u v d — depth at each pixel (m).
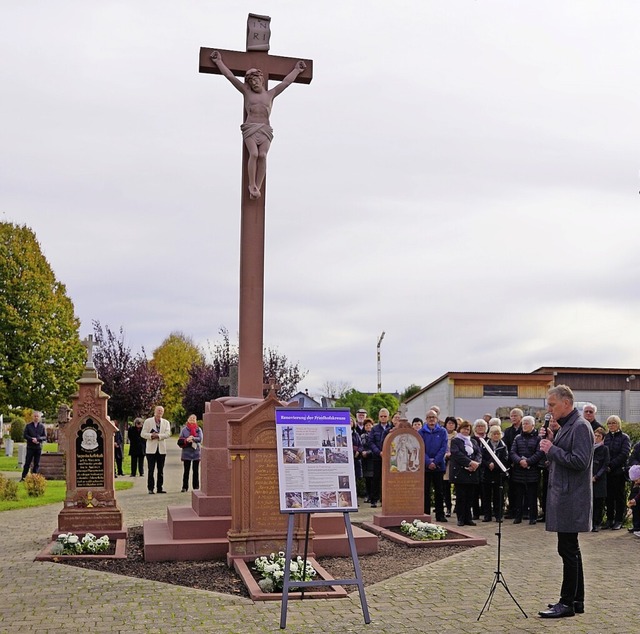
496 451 15.12
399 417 15.51
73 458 12.34
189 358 79.06
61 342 40.72
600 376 36.03
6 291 40.00
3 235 41.41
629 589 9.05
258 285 12.41
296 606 8.16
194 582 9.22
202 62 12.59
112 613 7.86
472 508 15.75
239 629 7.32
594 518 14.09
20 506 16.94
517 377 35.06
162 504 17.30
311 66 12.89
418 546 11.73
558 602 7.97
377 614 7.88
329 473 8.23
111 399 39.00
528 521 15.17
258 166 12.33
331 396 53.88
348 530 8.09
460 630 7.29
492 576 9.70
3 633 7.18
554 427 14.16
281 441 8.26
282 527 10.21
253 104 12.40
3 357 39.53
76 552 10.88
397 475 13.80
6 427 52.28
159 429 20.12
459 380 34.91
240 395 12.23
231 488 10.41
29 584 9.12
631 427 17.94
